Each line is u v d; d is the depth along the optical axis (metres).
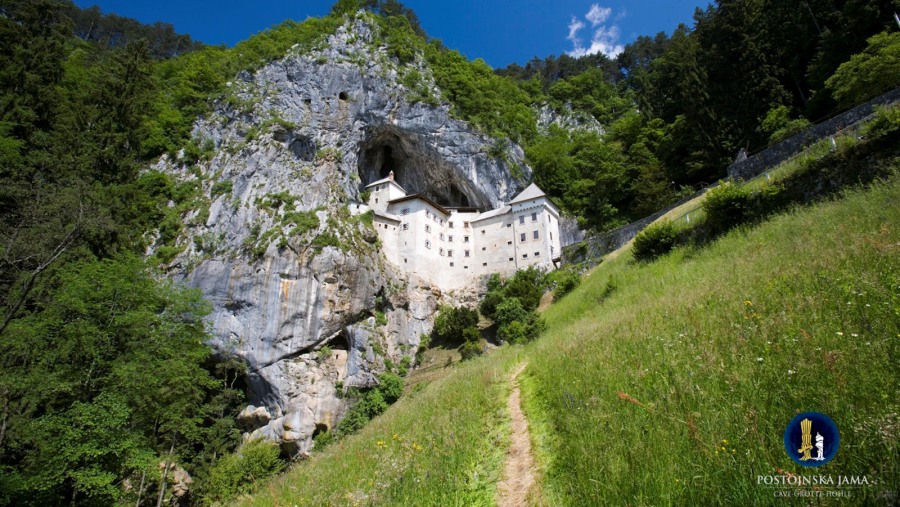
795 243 12.62
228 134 72.44
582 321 21.19
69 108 43.34
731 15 52.09
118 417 18.02
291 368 49.81
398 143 78.94
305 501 9.10
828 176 17.19
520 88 112.50
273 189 62.59
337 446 17.28
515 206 65.81
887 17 37.94
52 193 24.50
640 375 7.31
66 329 19.61
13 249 21.28
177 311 25.27
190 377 24.81
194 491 34.00
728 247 18.38
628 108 105.50
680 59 62.28
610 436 5.65
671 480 4.25
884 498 3.12
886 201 12.18
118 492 18.41
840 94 34.84
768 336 6.61
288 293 52.16
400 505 6.72
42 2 45.69
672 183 54.69
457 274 67.00
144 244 55.88
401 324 58.16
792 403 4.60
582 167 74.56
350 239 59.00
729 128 48.16
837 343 5.46
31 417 19.45
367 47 84.62
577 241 63.25
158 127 71.00
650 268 24.05
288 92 76.44
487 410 10.29
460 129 75.38
